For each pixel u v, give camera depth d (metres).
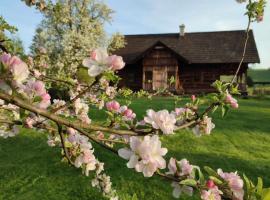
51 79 3.45
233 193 1.87
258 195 1.78
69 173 8.01
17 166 8.62
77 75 1.78
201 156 9.58
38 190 7.36
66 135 2.50
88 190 7.16
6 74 1.67
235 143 11.14
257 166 8.81
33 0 3.61
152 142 1.75
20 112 2.20
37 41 35.31
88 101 3.75
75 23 36.19
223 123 13.79
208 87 33.31
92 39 34.19
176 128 2.46
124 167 8.27
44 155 9.37
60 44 34.97
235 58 32.78
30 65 3.65
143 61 33.78
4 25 2.95
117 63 1.71
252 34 35.44
